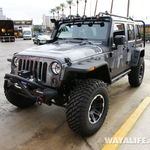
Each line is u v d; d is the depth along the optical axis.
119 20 3.52
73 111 2.21
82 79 2.66
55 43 3.58
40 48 3.00
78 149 2.30
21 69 2.81
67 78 2.44
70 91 2.56
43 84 2.47
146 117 3.17
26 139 2.52
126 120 2.98
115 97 4.07
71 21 3.73
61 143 2.42
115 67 3.43
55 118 3.13
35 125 2.90
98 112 2.63
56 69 2.33
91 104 2.38
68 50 2.71
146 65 7.74
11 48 15.27
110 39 3.15
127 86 4.86
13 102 3.24
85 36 3.49
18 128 2.80
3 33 24.70
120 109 3.45
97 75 2.86
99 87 2.42
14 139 2.52
